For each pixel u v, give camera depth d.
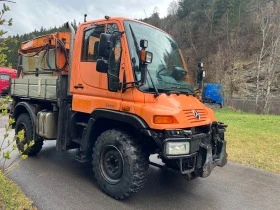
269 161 7.00
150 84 4.39
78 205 4.15
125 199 4.45
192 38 52.75
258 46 44.69
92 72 4.89
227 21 51.44
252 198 4.81
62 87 5.43
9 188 4.46
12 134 8.81
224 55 39.94
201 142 4.44
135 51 4.47
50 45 6.09
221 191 5.03
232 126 12.22
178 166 4.30
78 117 5.35
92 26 5.02
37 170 5.54
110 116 4.45
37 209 3.95
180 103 4.41
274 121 14.27
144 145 4.41
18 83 6.95
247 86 37.69
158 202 4.44
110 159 4.54
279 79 36.38
